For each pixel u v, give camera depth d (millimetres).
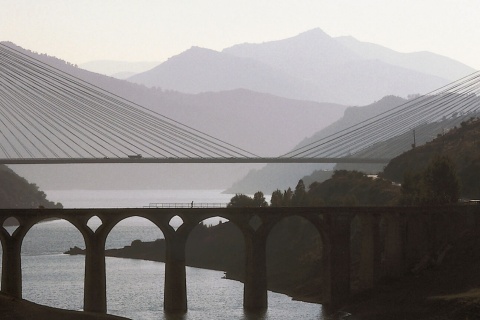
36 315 173625
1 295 187125
